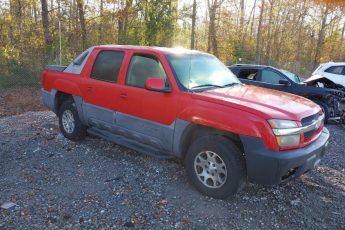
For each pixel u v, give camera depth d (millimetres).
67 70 6102
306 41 42188
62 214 3688
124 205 3914
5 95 11508
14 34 20047
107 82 5215
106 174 4719
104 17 20641
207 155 4074
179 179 4586
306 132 3898
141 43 20656
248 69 10500
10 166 5000
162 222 3605
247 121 3693
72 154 5457
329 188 4602
